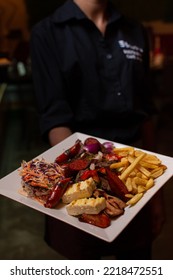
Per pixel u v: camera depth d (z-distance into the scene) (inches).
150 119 38.2
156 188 25.8
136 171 26.7
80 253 31.7
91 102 34.3
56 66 33.8
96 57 34.4
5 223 57.8
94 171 25.9
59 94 33.5
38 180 25.1
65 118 33.0
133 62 35.7
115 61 34.9
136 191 25.2
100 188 25.6
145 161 27.5
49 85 33.5
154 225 31.6
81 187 24.3
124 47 35.6
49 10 100.7
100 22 35.1
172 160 28.1
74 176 26.5
